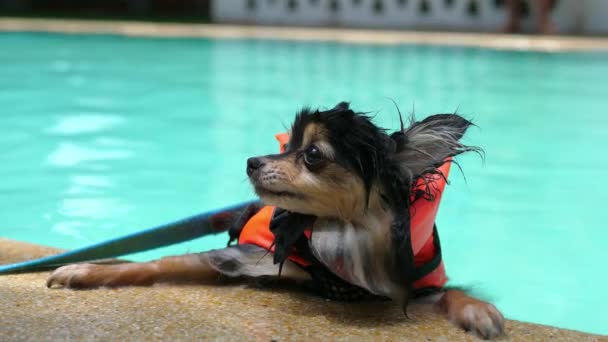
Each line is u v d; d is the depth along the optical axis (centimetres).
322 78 281
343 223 92
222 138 183
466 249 123
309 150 91
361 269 91
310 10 478
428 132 91
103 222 127
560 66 326
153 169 155
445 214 136
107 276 96
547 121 212
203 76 280
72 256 102
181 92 245
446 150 91
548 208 138
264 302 94
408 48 375
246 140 181
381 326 90
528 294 110
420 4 473
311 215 93
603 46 371
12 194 138
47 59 311
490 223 132
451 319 92
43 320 87
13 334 84
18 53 325
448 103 233
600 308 108
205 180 147
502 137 192
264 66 310
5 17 456
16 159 159
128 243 104
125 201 136
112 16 498
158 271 97
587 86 274
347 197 90
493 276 115
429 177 92
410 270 90
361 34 414
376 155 89
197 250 120
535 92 259
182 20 486
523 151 178
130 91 245
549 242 126
